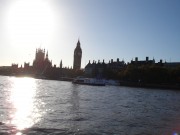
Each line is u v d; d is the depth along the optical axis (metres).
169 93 170.62
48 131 47.72
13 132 45.75
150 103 101.06
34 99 95.88
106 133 48.22
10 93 117.00
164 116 68.69
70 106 79.38
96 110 73.50
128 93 155.50
